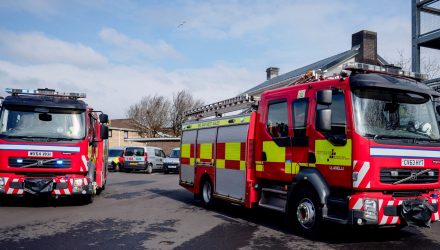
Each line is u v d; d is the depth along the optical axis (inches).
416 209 253.9
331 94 265.7
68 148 394.0
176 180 799.7
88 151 408.5
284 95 319.0
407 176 260.2
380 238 283.1
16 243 257.6
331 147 268.2
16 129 390.0
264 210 410.9
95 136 470.9
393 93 270.7
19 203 433.7
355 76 261.9
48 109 400.2
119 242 264.4
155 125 2185.0
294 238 281.9
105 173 597.0
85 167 400.5
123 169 1087.6
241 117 365.7
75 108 404.2
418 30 503.5
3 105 393.7
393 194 259.9
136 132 2303.2
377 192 255.0
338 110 267.4
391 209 251.9
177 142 1646.2
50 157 388.5
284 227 322.0
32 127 393.7
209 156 418.6
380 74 276.1
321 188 269.4
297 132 299.6
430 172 270.1
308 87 296.2
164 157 1071.0
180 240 273.1
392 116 266.7
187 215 378.0
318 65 974.4
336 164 263.4
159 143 1673.2
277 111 325.1
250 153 348.8
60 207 412.2
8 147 382.0
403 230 311.7
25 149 384.2
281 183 319.0
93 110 436.1
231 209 417.1
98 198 497.0
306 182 288.4
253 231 305.6
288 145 307.0
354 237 285.6
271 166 324.5
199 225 328.5
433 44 511.2
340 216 262.5
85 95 429.1
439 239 281.1
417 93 278.2
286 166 307.6
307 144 288.7
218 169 398.6
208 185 422.0
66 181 391.5
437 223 340.8
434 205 270.4
